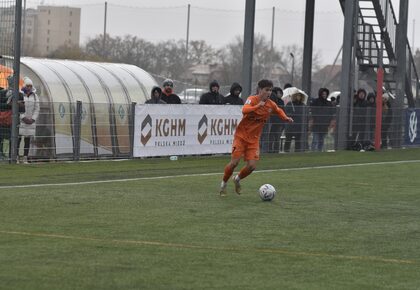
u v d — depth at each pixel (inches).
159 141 2119.8
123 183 1552.7
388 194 1497.3
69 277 784.9
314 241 1000.9
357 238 1029.2
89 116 2042.3
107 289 746.8
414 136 2989.7
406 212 1267.2
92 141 2047.2
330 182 1678.2
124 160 2052.2
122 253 897.5
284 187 1561.3
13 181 1547.7
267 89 1349.7
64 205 1239.5
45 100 2096.5
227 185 1556.3
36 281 765.3
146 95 2368.4
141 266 839.1
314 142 2519.7
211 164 2010.3
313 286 775.1
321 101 2598.4
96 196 1349.7
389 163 2212.1
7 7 1847.9
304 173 1856.5
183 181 1610.5
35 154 1927.9
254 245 964.0
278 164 2068.2
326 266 861.2
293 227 1097.4
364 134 2691.9
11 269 808.9
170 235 1012.5
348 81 2647.6
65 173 1715.1
